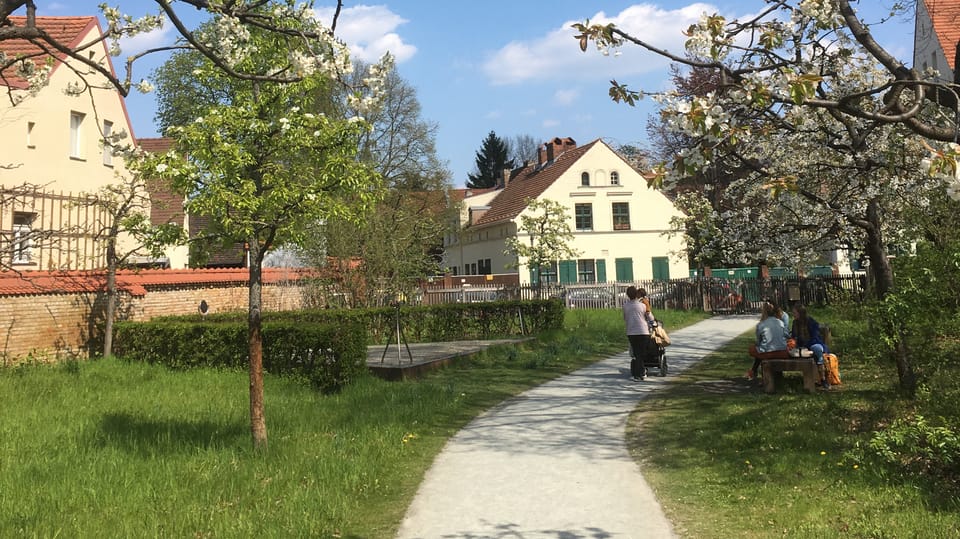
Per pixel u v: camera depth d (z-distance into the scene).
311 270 21.47
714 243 16.70
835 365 9.87
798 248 13.59
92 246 14.79
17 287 12.34
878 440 5.64
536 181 42.59
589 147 39.75
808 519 4.79
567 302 32.41
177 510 5.11
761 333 10.13
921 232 11.82
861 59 8.92
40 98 19.20
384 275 22.27
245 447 6.88
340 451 6.76
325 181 7.28
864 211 11.32
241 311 18.02
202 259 8.26
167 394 10.05
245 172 7.45
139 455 6.61
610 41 6.04
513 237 36.19
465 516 5.14
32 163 18.92
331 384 10.88
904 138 9.62
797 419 7.80
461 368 13.69
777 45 7.16
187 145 7.26
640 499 5.48
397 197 39.34
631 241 39.66
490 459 6.84
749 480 5.80
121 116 23.16
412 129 42.00
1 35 4.59
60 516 4.99
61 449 6.84
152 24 5.86
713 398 9.85
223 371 12.15
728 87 5.75
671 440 7.50
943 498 5.02
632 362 12.19
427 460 6.85
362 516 5.18
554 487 5.85
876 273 9.91
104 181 21.73
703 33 6.05
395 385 11.16
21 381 10.69
